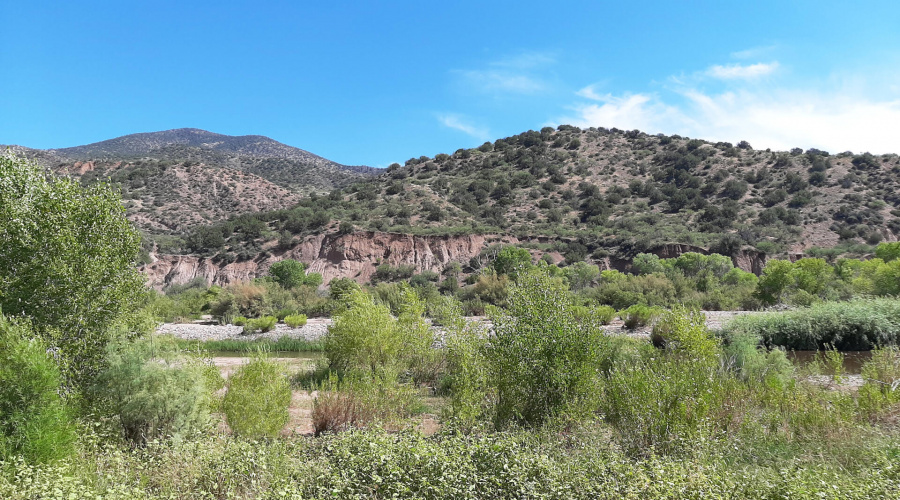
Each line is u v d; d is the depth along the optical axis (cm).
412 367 1241
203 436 636
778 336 1596
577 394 684
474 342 794
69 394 635
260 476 477
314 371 1373
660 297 3066
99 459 545
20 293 711
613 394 653
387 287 3147
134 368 665
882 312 1620
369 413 809
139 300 838
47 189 775
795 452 550
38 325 701
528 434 571
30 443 484
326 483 446
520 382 693
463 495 404
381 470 442
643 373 668
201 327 2889
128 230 850
